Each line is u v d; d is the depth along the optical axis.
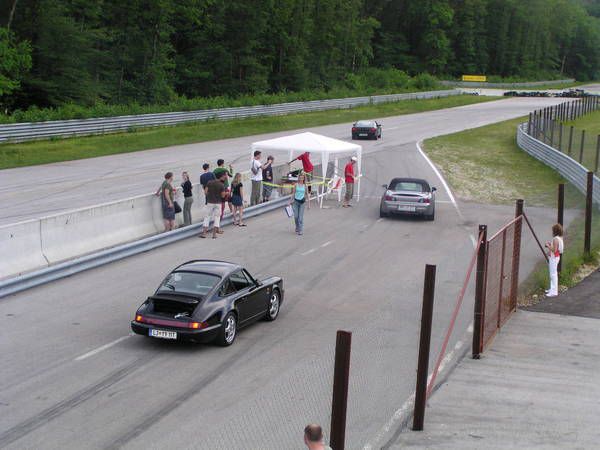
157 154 39.91
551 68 186.62
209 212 21.70
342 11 111.38
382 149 46.25
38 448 8.40
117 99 70.88
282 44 97.06
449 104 84.56
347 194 28.62
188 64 86.19
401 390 10.72
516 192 32.91
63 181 29.98
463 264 19.58
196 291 12.33
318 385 10.66
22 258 16.44
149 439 8.70
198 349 12.24
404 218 26.52
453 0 154.38
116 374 10.89
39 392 10.10
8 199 25.53
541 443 9.03
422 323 9.30
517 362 12.42
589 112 68.81
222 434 8.86
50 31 60.47
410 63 146.62
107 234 19.39
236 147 44.09
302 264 18.92
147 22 73.38
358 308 15.22
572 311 16.02
